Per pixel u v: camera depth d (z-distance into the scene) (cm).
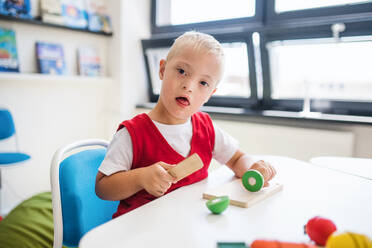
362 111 176
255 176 66
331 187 74
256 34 199
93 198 86
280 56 198
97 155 92
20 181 214
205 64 73
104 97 259
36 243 107
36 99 217
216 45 77
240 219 54
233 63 217
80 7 229
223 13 223
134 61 256
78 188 80
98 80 238
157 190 62
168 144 80
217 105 234
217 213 56
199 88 75
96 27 237
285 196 67
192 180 81
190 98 74
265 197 66
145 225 51
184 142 84
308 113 187
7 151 205
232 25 218
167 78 76
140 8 254
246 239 47
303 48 186
